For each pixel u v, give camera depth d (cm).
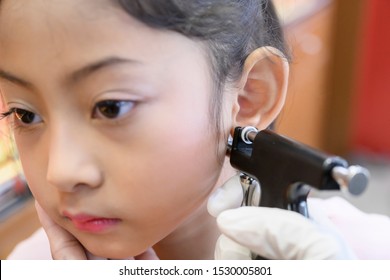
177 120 49
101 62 45
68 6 45
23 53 46
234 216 50
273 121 66
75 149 48
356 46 192
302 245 49
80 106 47
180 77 48
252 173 50
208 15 50
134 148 48
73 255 63
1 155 108
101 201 50
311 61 172
